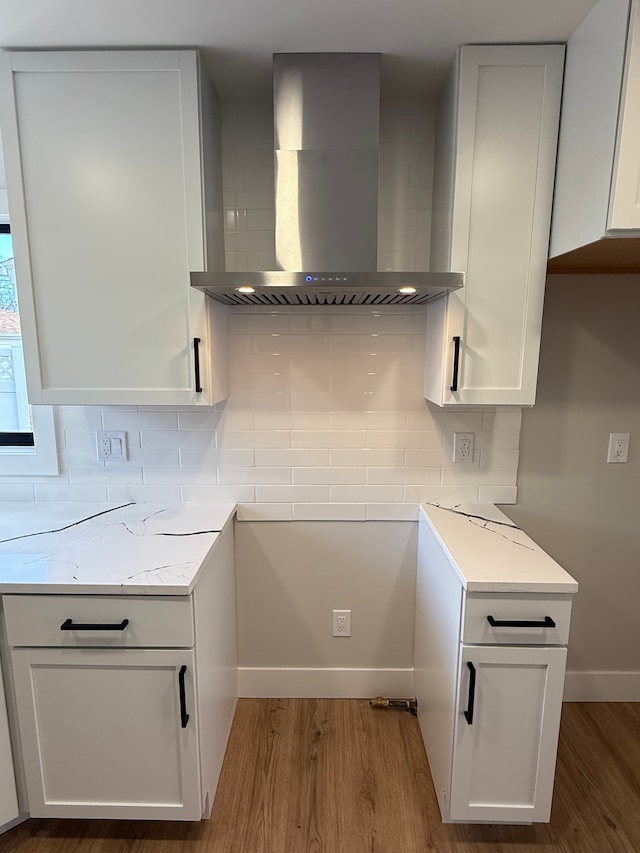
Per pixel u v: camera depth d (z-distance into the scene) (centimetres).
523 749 132
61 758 134
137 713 131
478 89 137
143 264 143
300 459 183
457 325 146
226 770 164
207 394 149
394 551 189
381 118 166
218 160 161
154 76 136
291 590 192
